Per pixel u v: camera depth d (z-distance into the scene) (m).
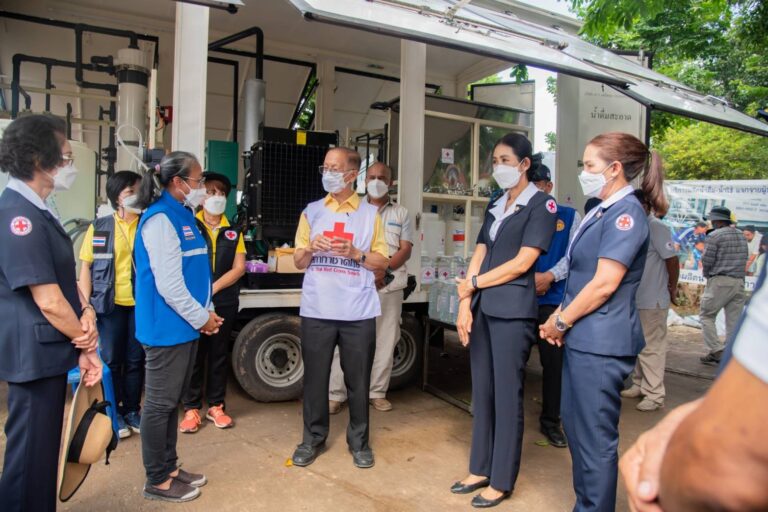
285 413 3.94
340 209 3.11
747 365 0.51
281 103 7.77
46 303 1.81
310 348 3.04
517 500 2.75
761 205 8.42
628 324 2.12
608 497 2.10
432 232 4.95
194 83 3.76
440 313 4.20
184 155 2.61
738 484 0.50
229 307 3.62
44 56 6.09
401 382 4.54
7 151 1.83
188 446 3.29
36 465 1.87
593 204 2.83
